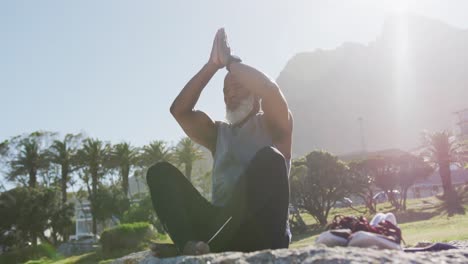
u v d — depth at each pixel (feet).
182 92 9.87
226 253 6.47
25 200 189.78
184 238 8.05
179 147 204.54
